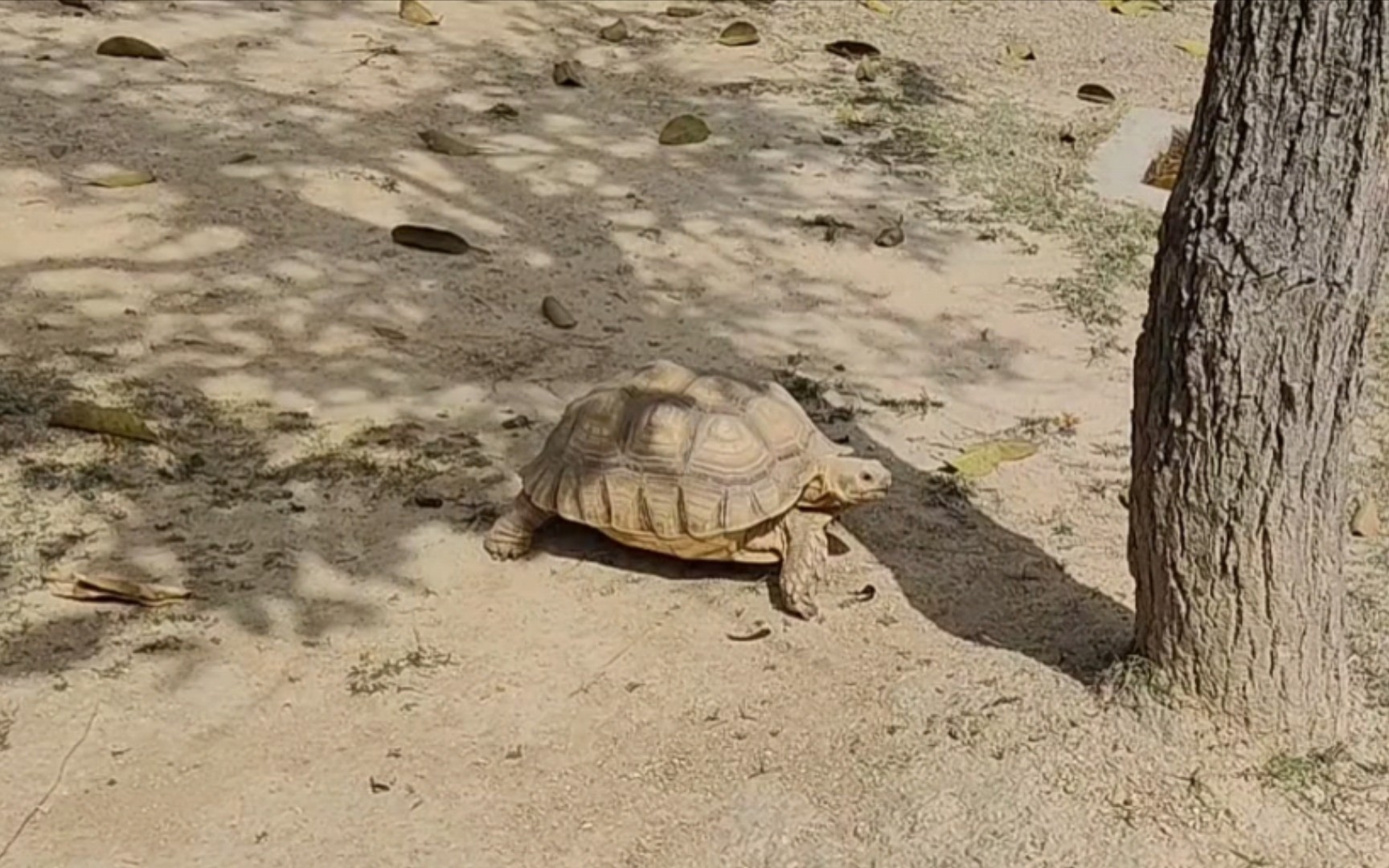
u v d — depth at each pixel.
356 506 3.30
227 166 4.45
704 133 4.94
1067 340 4.11
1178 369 2.71
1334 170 2.59
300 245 4.15
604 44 5.57
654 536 3.08
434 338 3.86
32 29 5.06
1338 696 2.84
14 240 4.00
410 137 4.76
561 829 2.66
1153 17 6.42
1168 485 2.76
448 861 2.60
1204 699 2.82
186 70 4.96
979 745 2.82
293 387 3.63
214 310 3.86
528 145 4.81
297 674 2.91
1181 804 2.73
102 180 4.29
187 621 2.99
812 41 5.80
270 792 2.69
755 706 2.90
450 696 2.89
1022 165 5.01
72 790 2.67
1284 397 2.66
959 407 3.80
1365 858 2.67
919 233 4.55
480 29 5.57
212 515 3.24
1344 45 2.55
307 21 5.44
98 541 3.15
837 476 3.11
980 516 3.41
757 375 3.83
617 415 3.16
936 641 3.06
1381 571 3.31
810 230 4.50
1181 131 5.33
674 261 4.29
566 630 3.05
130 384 3.57
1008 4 6.40
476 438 3.53
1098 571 3.27
